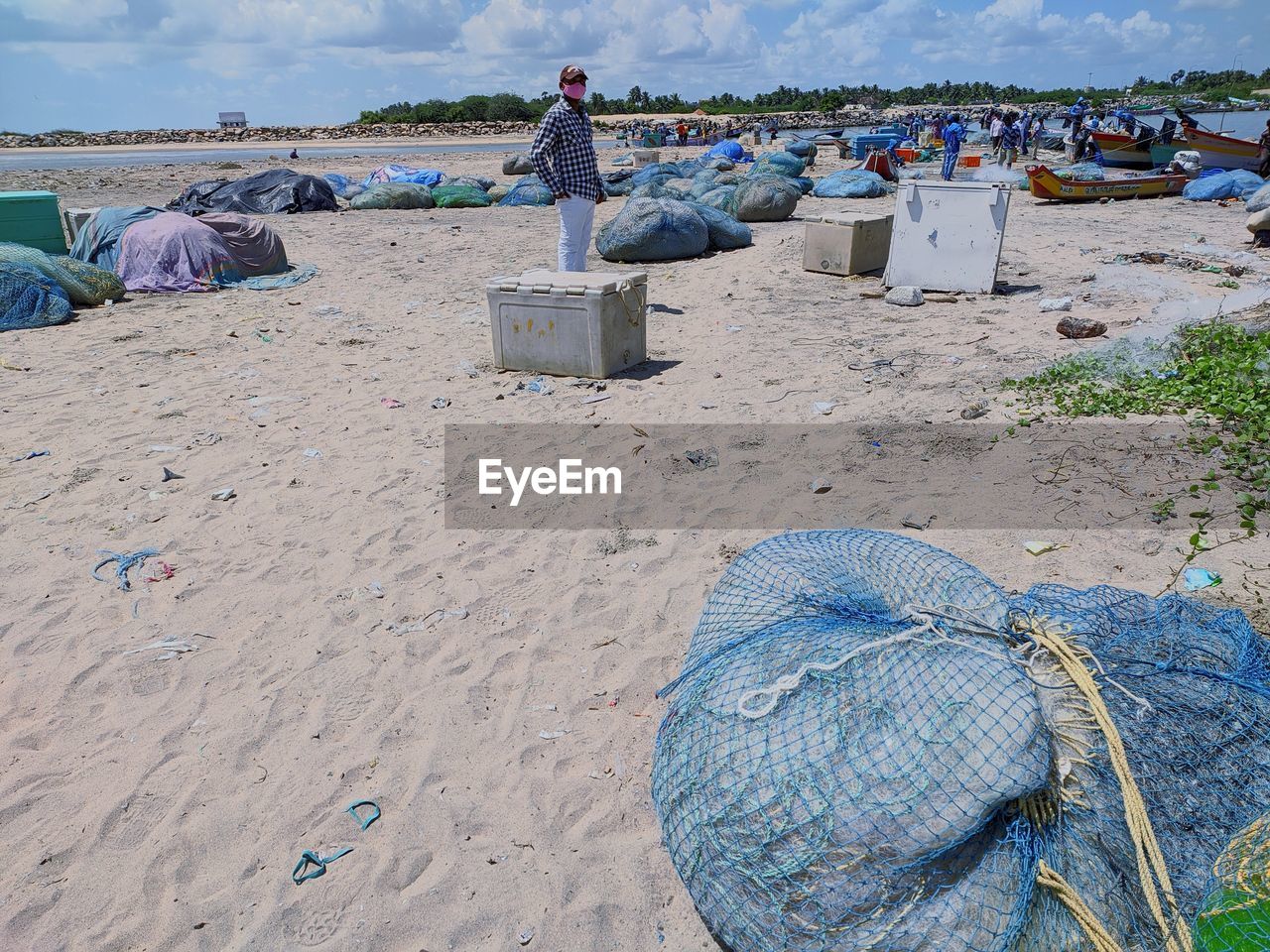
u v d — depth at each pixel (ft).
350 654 13.44
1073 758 7.63
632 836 10.23
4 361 27.48
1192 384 20.18
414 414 22.76
